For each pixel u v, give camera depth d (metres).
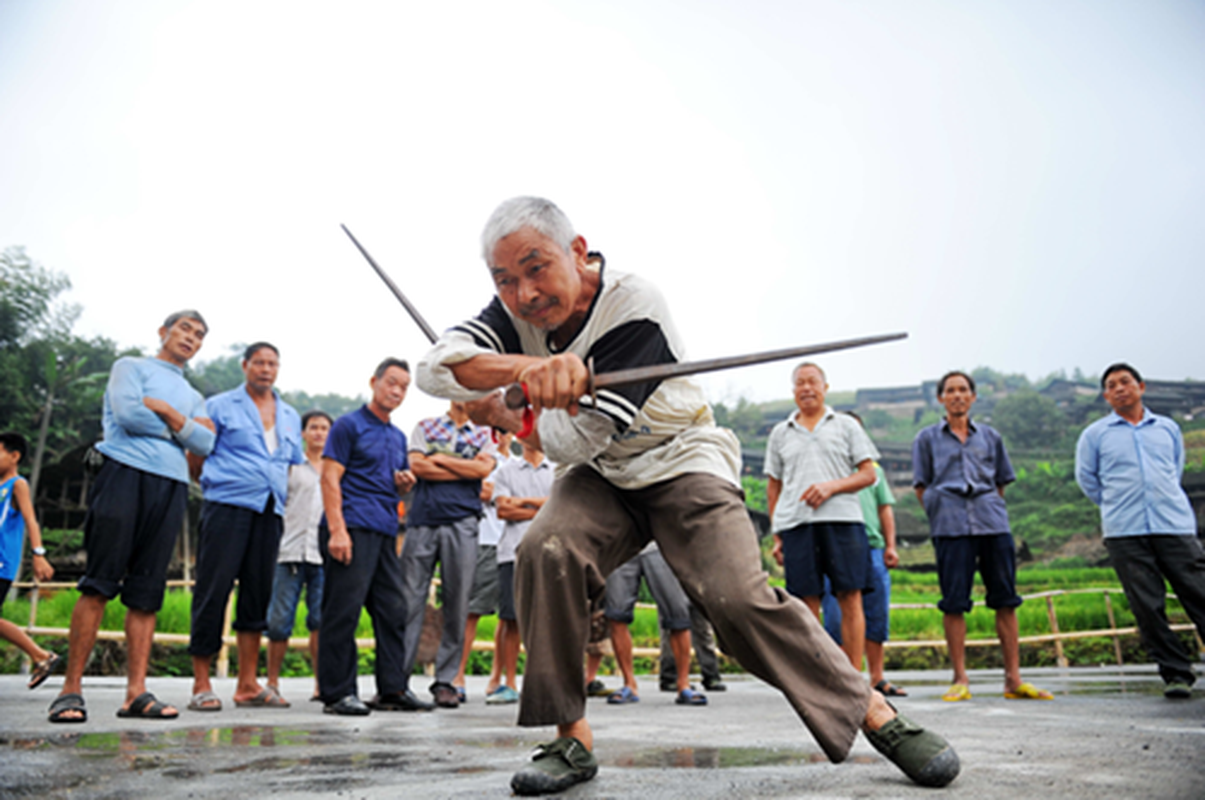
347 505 3.98
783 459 4.65
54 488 23.78
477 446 4.80
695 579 1.78
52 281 41.75
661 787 1.74
